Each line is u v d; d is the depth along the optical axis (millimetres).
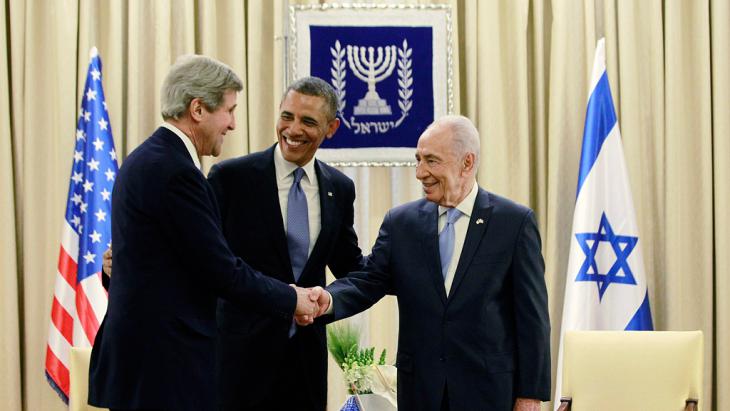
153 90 4723
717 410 4773
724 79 4781
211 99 2668
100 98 4508
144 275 2557
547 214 4781
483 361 2793
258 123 4723
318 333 3150
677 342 3600
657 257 4844
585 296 4449
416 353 2855
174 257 2602
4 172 4602
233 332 3051
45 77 4684
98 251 4426
